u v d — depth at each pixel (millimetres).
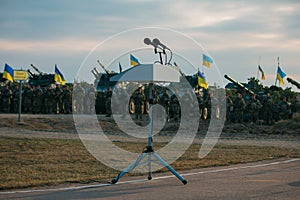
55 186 9102
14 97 33719
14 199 7797
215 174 10766
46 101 33250
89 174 10844
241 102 28625
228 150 16719
